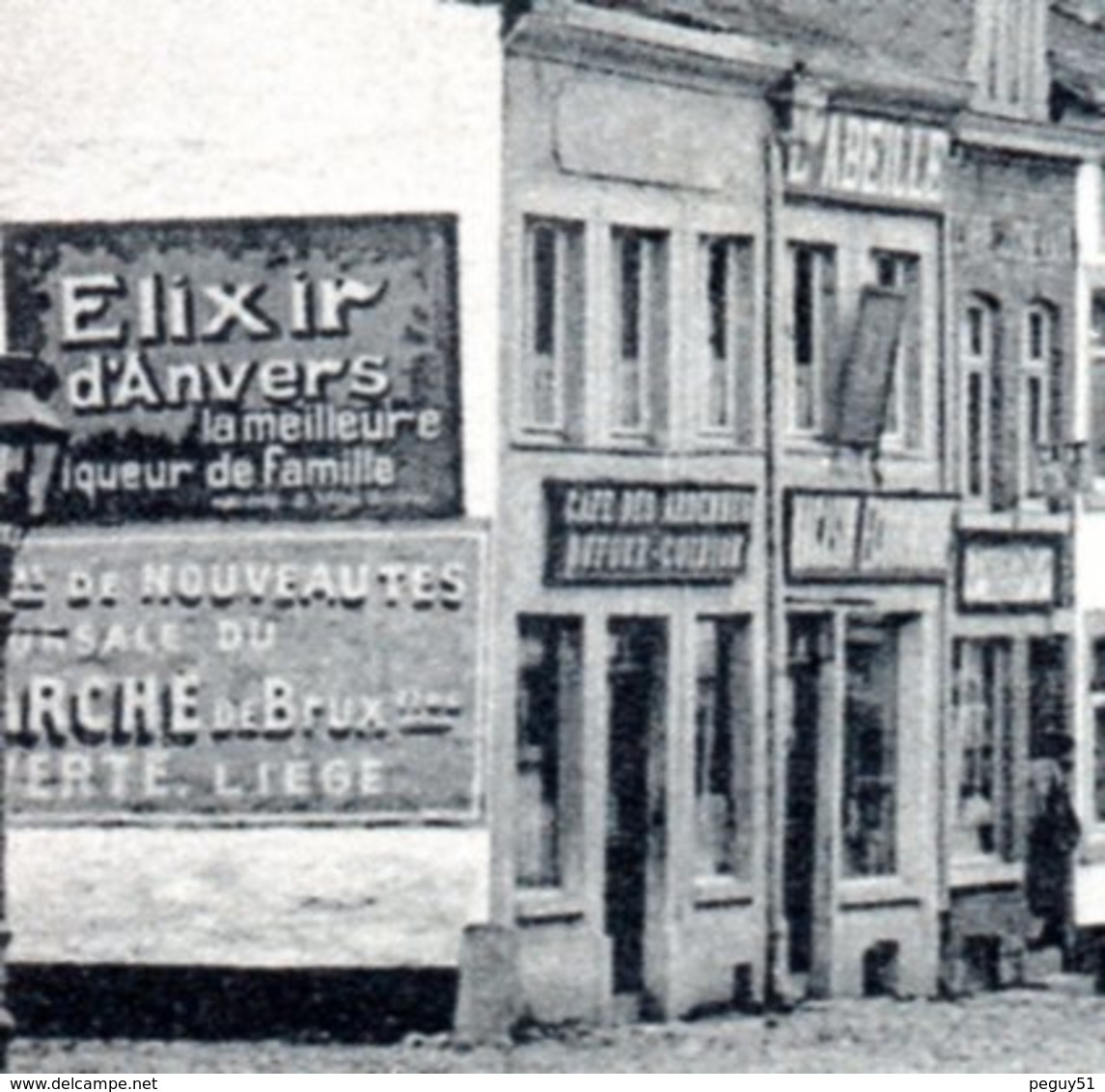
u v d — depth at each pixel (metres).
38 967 39.31
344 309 38.97
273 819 38.88
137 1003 39.12
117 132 39.44
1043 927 46.91
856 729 44.34
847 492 43.47
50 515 39.38
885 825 44.75
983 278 45.88
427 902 38.62
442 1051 37.59
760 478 42.19
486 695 38.62
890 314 43.56
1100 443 48.16
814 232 43.00
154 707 39.12
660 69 40.56
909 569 44.66
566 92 39.53
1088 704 47.91
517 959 38.56
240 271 39.22
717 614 41.69
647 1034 39.25
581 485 39.72
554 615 39.59
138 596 39.25
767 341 42.25
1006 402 46.41
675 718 40.97
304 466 39.00
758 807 42.06
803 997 43.12
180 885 39.06
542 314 39.81
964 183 45.50
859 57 43.44
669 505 40.78
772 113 42.28
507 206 38.81
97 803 39.25
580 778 39.88
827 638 43.56
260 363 39.12
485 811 38.56
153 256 39.38
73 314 39.50
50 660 39.38
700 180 41.31
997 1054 37.91
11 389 32.22
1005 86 46.00
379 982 38.72
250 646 38.97
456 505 38.75
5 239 39.56
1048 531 47.06
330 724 38.84
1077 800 47.50
